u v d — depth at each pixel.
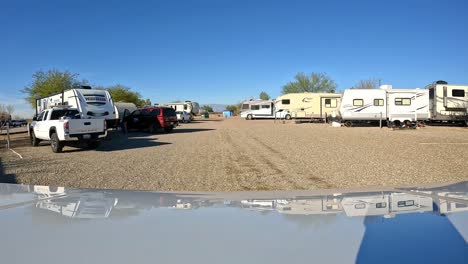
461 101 27.08
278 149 12.36
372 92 27.95
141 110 23.05
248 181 6.80
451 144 13.41
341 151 11.57
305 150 11.98
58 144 11.98
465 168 8.03
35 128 13.92
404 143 13.99
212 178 7.11
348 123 29.14
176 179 7.00
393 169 8.02
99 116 16.94
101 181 6.79
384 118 27.88
